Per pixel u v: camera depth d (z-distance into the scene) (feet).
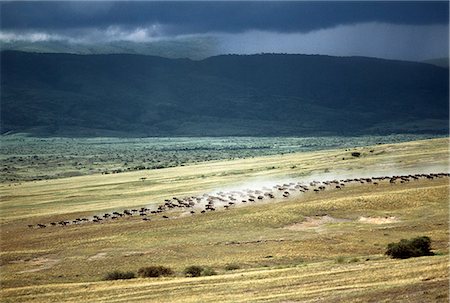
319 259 546.26
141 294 411.54
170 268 542.16
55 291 453.17
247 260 565.12
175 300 383.24
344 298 338.54
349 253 565.12
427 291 326.65
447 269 369.30
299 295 359.05
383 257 488.85
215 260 577.02
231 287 402.11
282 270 453.17
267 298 361.30
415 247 486.79
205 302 367.66
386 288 342.85
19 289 469.98
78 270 575.79
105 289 440.04
